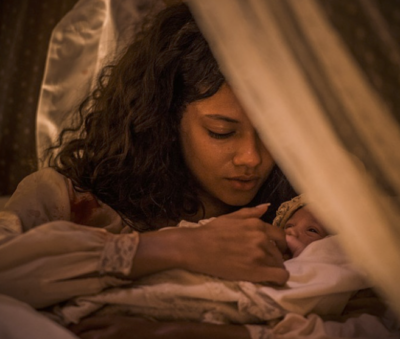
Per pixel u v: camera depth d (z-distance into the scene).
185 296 1.07
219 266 1.08
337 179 0.95
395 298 1.01
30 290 1.06
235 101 1.25
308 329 1.04
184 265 1.08
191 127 1.32
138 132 1.41
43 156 1.90
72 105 2.12
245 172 1.31
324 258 1.17
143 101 1.40
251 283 1.08
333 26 0.94
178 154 1.42
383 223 0.97
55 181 1.39
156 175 1.42
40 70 2.46
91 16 2.13
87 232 1.10
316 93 0.94
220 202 1.49
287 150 0.98
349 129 0.94
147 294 1.07
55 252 1.07
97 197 1.43
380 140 0.94
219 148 1.30
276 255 1.12
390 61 0.94
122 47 2.00
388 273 0.99
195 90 1.28
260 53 0.96
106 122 1.48
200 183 1.39
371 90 0.94
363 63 0.94
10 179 2.48
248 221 1.13
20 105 2.48
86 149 1.50
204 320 1.08
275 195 1.53
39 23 2.45
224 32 0.98
